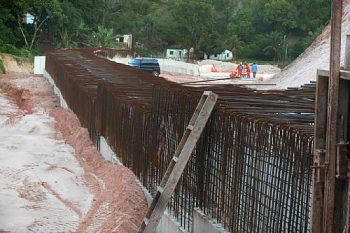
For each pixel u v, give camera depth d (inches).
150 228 406.9
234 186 368.5
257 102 496.1
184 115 447.8
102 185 617.9
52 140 871.1
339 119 260.7
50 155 769.6
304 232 295.1
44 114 1121.4
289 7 3759.8
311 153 289.1
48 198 579.2
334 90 255.8
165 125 491.8
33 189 607.8
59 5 3068.4
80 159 754.2
